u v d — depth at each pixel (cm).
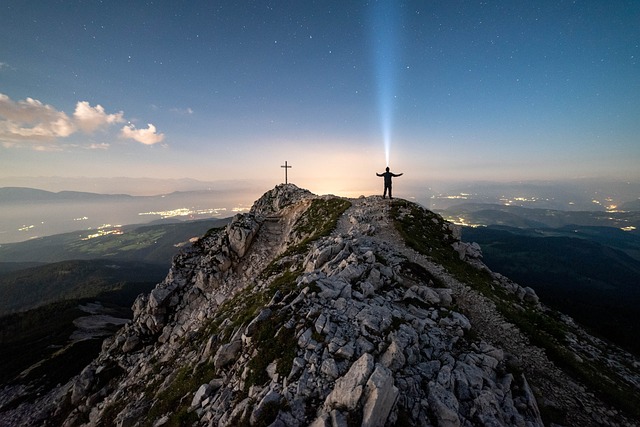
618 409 1388
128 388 2617
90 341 7531
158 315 3844
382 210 4362
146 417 1680
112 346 3762
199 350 2317
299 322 1509
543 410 1289
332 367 1195
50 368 6144
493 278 3297
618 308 10900
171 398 1669
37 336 10556
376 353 1272
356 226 3759
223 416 1232
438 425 1018
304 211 5256
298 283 1975
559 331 2128
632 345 2767
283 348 1395
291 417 1052
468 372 1272
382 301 1755
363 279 1988
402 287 2095
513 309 2322
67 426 2789
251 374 1354
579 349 2003
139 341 3684
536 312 2648
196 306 3900
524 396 1275
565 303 11244
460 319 1748
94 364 3591
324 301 1658
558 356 1703
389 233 3522
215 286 4091
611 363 1919
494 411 1100
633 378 1789
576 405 1373
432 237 3675
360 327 1424
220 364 1602
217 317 2794
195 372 1775
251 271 4191
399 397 1070
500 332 1877
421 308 1831
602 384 1523
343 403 1012
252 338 1569
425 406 1066
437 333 1548
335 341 1327
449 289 2258
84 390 3191
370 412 950
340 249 2588
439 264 2819
